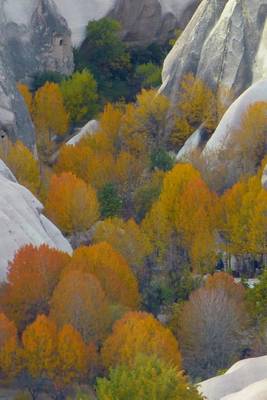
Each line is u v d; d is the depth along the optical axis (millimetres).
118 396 123312
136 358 134250
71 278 176875
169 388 123438
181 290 196875
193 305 179750
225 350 175000
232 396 124375
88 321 174250
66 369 165625
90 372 166500
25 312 180625
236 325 178375
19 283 181250
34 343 166250
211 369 172000
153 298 193625
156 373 124750
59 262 185125
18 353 166750
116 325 168500
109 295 186000
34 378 166875
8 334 168250
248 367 133625
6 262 189375
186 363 173875
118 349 164625
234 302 182125
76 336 166625
